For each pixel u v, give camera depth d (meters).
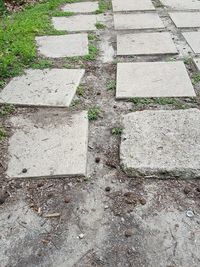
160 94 1.47
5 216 0.98
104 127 1.32
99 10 2.61
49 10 2.67
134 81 1.58
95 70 1.73
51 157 1.15
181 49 1.91
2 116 1.39
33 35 2.14
